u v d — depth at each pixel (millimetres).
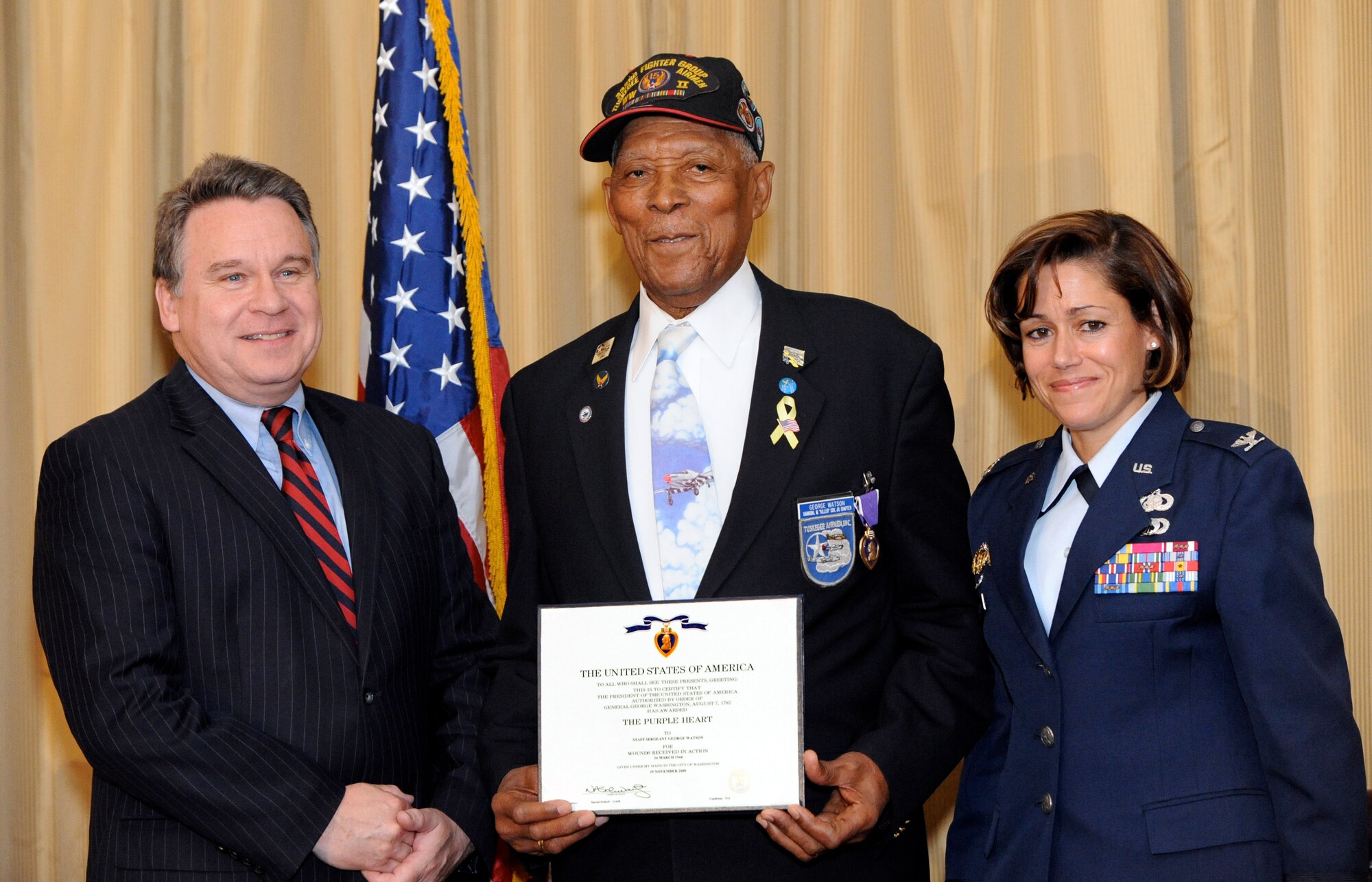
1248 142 2521
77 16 2795
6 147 2785
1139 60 2504
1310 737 1636
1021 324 1915
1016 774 1842
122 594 1694
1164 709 1733
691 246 1868
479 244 2490
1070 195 2578
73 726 1700
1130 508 1798
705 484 1854
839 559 1808
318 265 2014
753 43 2699
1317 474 2461
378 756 1817
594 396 1971
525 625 1972
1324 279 2477
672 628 1698
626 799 1667
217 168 1925
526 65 2736
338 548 1884
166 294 1903
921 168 2664
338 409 2080
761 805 1638
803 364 1903
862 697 1840
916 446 1887
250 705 1736
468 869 1973
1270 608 1673
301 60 2822
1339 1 2494
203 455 1807
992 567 1979
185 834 1716
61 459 1780
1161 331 1853
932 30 2672
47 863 2725
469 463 2416
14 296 2791
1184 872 1656
